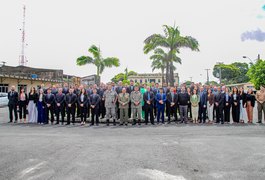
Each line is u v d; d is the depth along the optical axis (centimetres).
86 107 1178
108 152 560
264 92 1198
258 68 3662
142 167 445
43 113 1195
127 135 821
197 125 1106
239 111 1201
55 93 1288
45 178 391
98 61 2753
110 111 1137
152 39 2223
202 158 509
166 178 389
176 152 560
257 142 680
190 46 2178
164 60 2441
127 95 1149
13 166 458
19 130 955
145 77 8675
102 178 387
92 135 823
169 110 1202
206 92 1216
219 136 791
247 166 454
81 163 472
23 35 4738
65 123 1217
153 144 654
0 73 3048
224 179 386
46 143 673
